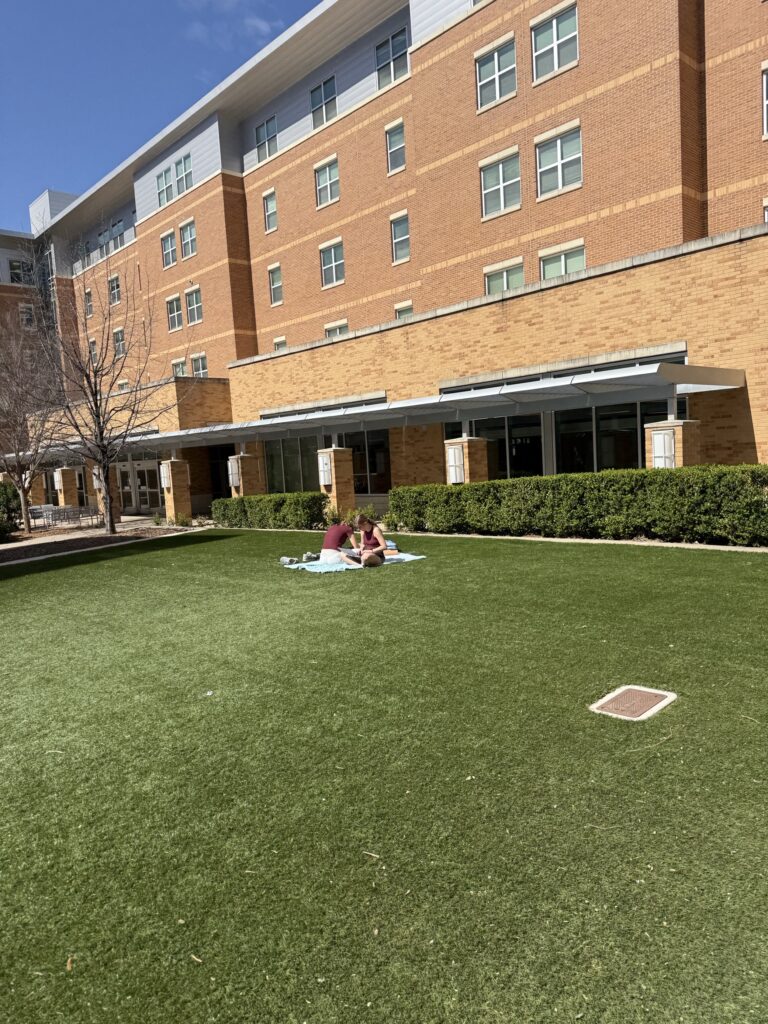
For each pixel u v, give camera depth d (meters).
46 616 9.05
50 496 37.00
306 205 27.91
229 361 31.02
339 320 27.02
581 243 18.64
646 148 17.12
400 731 4.57
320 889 3.05
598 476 12.04
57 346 22.97
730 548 10.25
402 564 10.84
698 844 3.16
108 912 3.01
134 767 4.38
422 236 22.84
